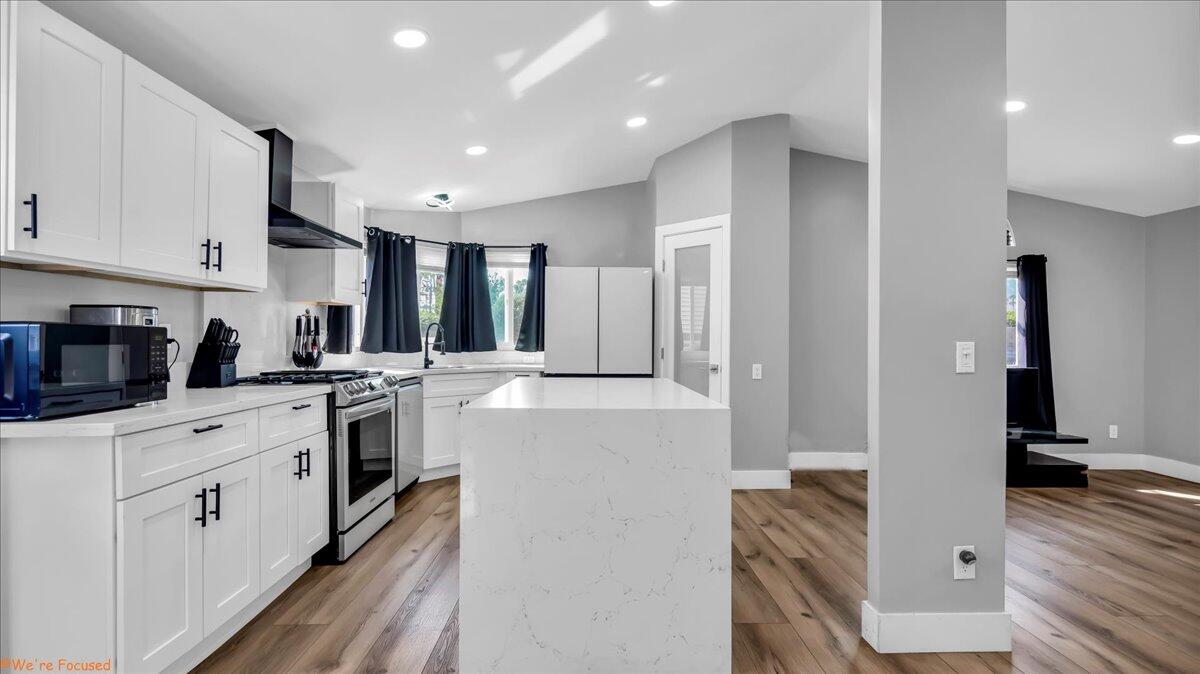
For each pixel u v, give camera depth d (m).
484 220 5.50
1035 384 4.69
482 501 1.76
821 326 5.01
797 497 4.06
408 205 5.09
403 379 3.85
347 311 4.26
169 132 2.15
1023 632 2.18
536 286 5.33
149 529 1.67
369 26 2.32
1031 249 5.16
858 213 5.04
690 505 1.78
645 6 2.56
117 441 1.56
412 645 2.04
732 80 3.54
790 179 5.00
